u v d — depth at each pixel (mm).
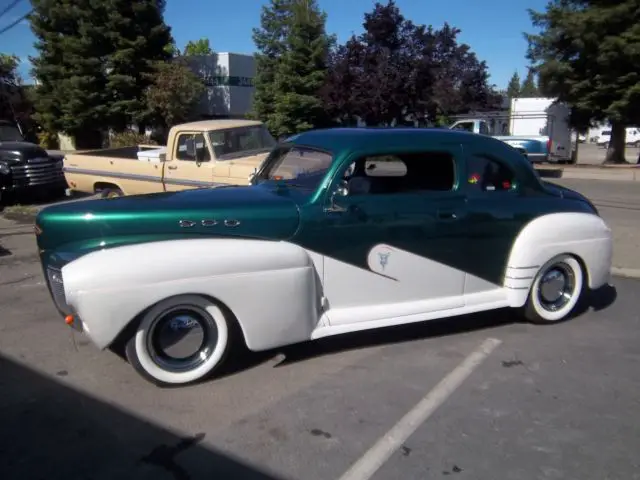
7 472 3100
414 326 5270
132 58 31047
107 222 4004
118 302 3697
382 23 22703
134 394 3977
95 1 30359
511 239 5012
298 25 26219
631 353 4684
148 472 3109
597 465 3152
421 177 4766
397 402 3857
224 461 3207
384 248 4539
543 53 20234
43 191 13352
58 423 3602
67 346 4840
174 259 3826
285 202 4312
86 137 35375
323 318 4422
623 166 20328
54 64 32594
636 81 18594
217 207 4172
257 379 4195
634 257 7609
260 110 28516
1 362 4527
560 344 4867
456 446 3338
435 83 22781
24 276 7059
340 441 3395
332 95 23859
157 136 32812
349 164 4406
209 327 4070
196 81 31578
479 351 4707
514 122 25391
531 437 3432
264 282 4047
